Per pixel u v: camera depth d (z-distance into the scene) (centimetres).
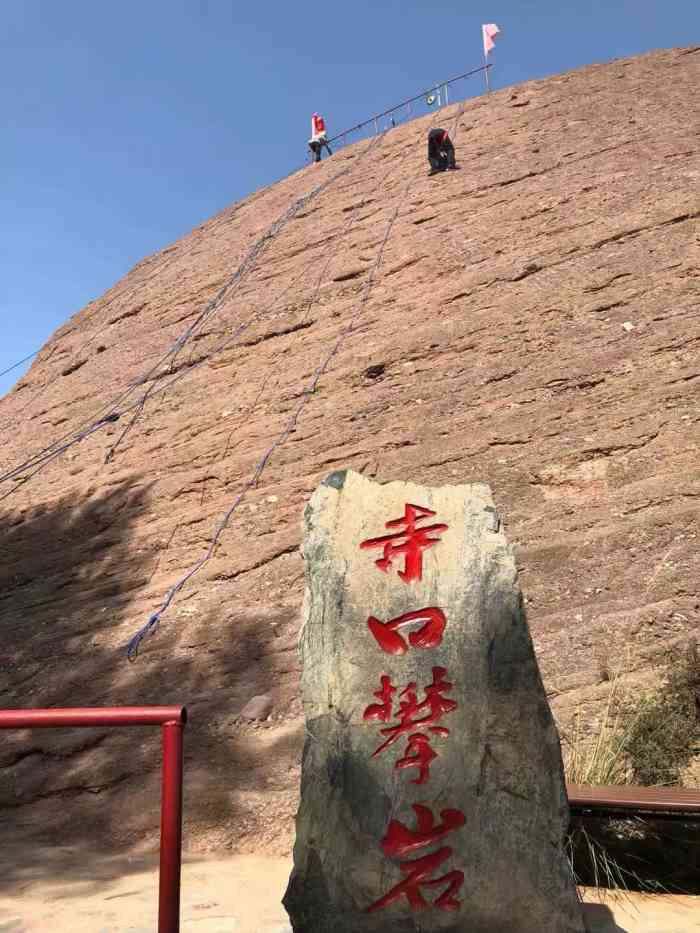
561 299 980
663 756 462
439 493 373
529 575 666
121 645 750
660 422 766
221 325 1265
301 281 1274
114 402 1234
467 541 361
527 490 759
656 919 356
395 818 326
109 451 1119
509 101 1619
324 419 970
